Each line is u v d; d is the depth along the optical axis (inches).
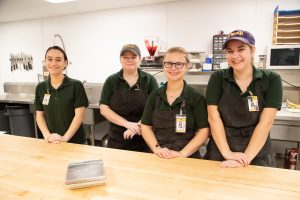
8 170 47.5
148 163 49.5
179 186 39.8
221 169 46.1
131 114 81.4
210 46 123.4
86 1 123.4
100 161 47.3
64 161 51.5
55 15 153.3
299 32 105.0
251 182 40.7
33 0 128.5
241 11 115.7
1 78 183.9
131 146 81.9
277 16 104.0
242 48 55.7
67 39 155.4
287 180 41.2
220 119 60.9
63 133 80.3
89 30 148.3
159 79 133.0
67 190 39.7
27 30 165.6
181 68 60.4
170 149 62.6
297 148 109.1
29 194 38.7
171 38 130.4
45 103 78.4
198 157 64.9
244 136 59.9
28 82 174.4
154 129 66.1
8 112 145.7
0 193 39.2
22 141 65.9
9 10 138.4
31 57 169.2
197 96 62.6
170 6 127.5
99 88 150.9
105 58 148.6
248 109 58.3
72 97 77.4
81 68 156.4
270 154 61.5
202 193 37.5
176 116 62.5
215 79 62.0
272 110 56.5
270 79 57.7
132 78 80.4
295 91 114.6
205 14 121.6
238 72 59.0
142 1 126.1
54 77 77.4
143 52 138.1
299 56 98.1
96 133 156.4
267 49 101.5
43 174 45.5
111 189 39.5
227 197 36.2
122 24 139.7
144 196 37.1
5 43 175.5
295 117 90.4
